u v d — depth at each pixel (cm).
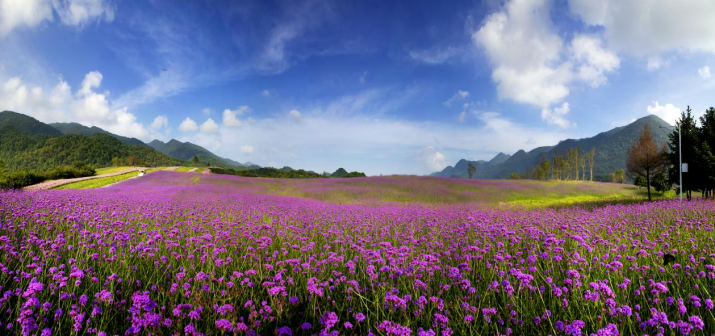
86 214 1073
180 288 534
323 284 536
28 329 358
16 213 994
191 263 681
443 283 608
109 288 522
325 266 683
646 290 536
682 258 705
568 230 1041
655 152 3575
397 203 3152
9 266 562
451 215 1738
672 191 5259
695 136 3131
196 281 552
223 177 6278
